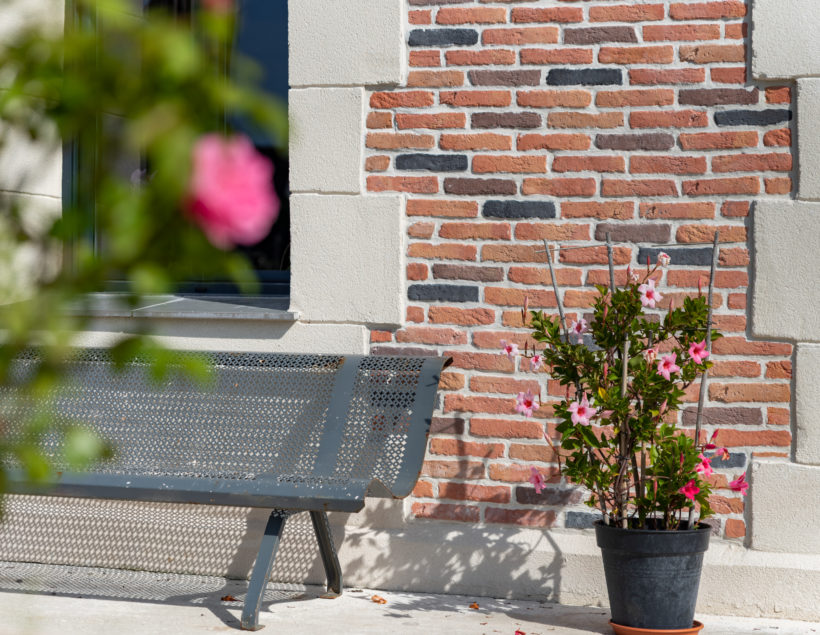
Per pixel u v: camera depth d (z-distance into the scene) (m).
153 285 0.88
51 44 0.93
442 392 5.35
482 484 5.27
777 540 4.89
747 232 5.01
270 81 6.21
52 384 0.99
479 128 5.31
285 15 6.20
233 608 4.83
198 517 5.60
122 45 0.93
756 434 4.97
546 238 5.23
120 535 5.68
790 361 4.95
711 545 5.00
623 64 5.14
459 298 5.34
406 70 5.40
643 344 4.50
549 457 5.20
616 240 5.15
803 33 4.90
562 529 5.16
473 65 5.32
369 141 5.44
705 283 5.05
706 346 4.38
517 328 5.27
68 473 4.69
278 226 6.24
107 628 4.39
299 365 5.17
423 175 5.38
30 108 0.95
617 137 5.15
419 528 5.32
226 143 0.89
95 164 0.93
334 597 5.09
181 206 0.87
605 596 5.03
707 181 5.05
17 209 0.95
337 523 5.42
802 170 4.91
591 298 5.18
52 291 0.94
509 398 5.27
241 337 5.57
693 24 5.06
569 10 5.20
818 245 4.89
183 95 0.90
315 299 5.46
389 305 5.38
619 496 4.45
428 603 5.00
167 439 5.10
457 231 5.34
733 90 5.03
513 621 4.65
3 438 1.03
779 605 4.82
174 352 1.01
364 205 5.41
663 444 4.34
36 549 5.80
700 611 4.91
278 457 4.93
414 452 4.70
